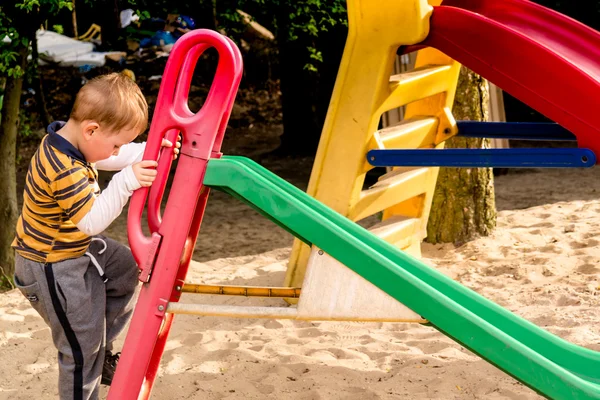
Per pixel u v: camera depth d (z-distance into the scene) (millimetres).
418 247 5383
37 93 11586
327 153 4469
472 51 3957
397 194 4941
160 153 2809
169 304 2721
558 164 3715
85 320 2727
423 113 5105
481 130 4992
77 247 2713
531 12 4660
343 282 2615
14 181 6195
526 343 2943
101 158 2689
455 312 2504
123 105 2611
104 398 3494
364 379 3631
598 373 2887
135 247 2691
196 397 3473
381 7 4148
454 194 6109
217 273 5625
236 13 8258
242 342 4156
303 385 3559
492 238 6145
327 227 2598
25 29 5953
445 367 3711
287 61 11953
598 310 4352
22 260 2691
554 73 3727
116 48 17438
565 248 5715
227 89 2664
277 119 15438
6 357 4008
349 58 4344
